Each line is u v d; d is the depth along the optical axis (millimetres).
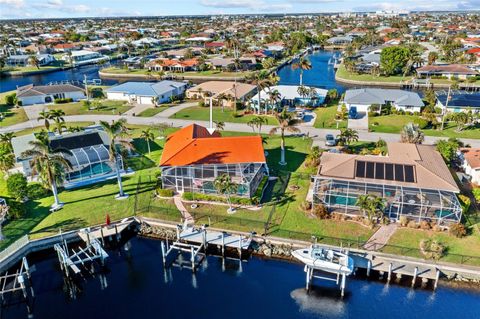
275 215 51125
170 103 113000
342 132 74688
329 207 51250
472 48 185125
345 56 183875
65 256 43875
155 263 46312
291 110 101188
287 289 41500
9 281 43688
